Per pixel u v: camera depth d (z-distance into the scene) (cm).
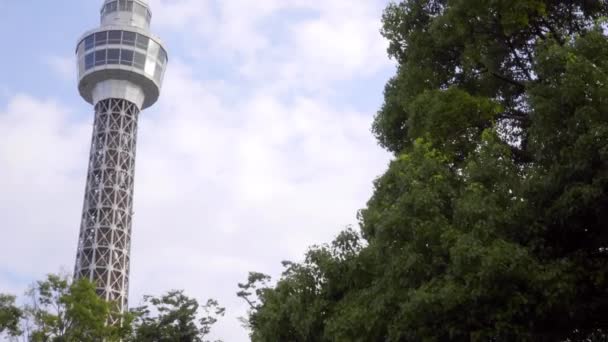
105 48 12556
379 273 1777
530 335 1433
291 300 1989
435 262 1541
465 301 1441
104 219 11144
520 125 1992
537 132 1591
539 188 1538
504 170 1630
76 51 13100
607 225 1505
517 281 1426
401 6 2264
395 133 2200
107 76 12550
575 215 1494
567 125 1534
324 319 1894
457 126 1903
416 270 1568
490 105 1922
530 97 1630
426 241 1572
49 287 4534
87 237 11069
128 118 12431
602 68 1571
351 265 1855
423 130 1941
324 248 1988
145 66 12725
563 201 1484
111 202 11312
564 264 1466
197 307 4834
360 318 1666
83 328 4478
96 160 11806
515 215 1532
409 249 1583
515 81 2041
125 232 11219
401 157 1822
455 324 1476
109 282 10600
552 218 1524
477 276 1426
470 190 1572
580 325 1583
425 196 1598
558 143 1542
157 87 12950
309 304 1941
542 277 1420
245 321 4197
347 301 1827
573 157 1482
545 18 1986
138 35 12800
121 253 11025
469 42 2017
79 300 4528
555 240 1566
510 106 2081
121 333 4631
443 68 2127
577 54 1617
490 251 1413
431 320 1494
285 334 2041
